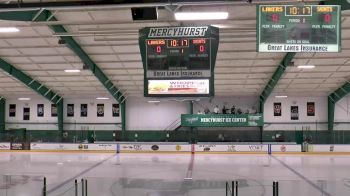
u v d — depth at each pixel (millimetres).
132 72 23781
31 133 32406
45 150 27297
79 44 18609
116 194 11492
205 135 30672
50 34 17219
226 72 23438
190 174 16672
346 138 28219
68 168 18719
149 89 11078
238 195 11508
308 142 26422
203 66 10969
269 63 21531
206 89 10922
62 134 32094
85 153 26203
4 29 13703
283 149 25172
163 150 26016
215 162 20984
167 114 32156
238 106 31453
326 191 11836
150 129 32156
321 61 20938
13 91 30266
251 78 25094
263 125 29297
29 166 19453
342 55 19781
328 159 22484
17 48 19328
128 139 31984
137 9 11203
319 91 29156
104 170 18000
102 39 17438
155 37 11125
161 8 13391
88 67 20781
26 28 16391
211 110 31609
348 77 24859
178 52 11047
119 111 32500
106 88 26344
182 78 11000
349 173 17016
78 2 9695
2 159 22609
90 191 11922
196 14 10938
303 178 15539
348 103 30172
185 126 29062
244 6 13430
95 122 32562
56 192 12328
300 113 31000
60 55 20438
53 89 29031
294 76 24453
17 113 33219
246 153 25266
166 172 17344
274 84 24859
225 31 15695
